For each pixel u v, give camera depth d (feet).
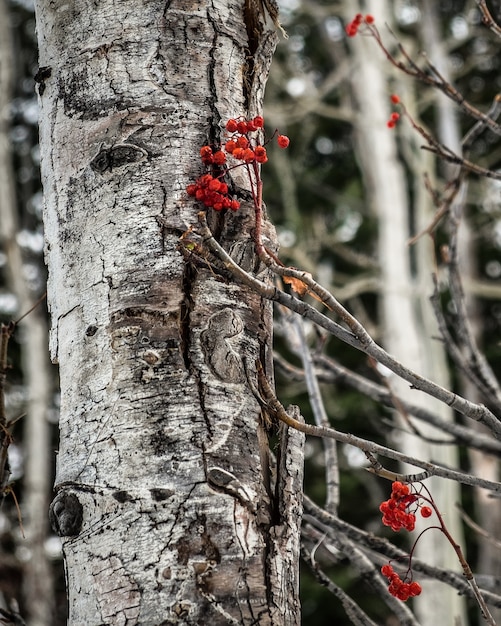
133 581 5.13
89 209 5.50
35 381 20.89
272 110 27.12
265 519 5.27
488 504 21.98
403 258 24.21
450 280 7.51
